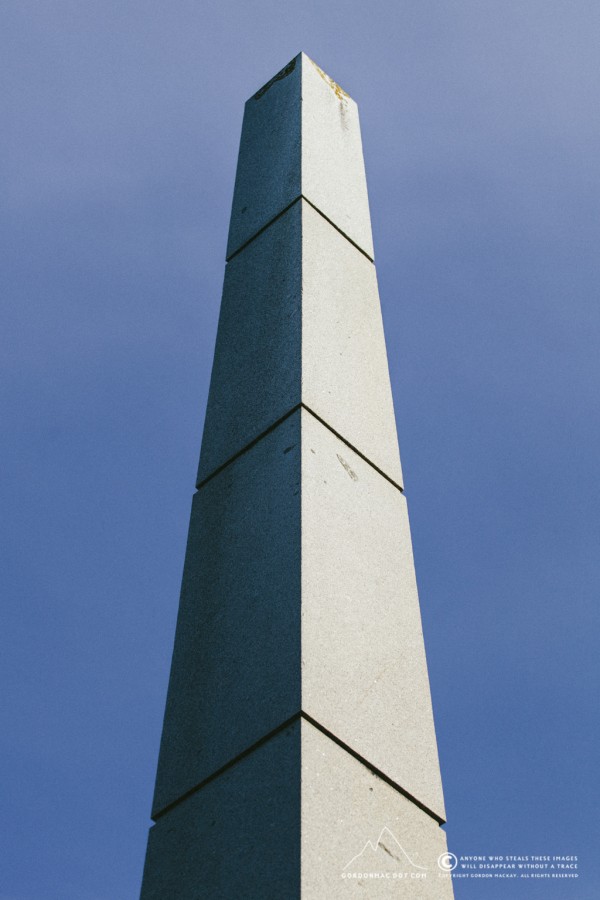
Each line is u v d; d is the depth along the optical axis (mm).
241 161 6324
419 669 3613
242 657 3418
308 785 2908
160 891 3049
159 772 3404
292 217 5230
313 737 3041
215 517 4055
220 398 4598
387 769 3189
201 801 3178
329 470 3922
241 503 3963
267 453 4027
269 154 6070
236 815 3012
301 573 3434
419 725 3432
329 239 5203
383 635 3576
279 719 3102
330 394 4254
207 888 2908
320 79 6727
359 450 4156
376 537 3898
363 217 5715
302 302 4586
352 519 3846
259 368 4500
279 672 3234
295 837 2785
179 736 3439
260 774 3037
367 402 4434
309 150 5773
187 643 3711
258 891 2760
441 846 3166
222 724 3297
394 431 4457
